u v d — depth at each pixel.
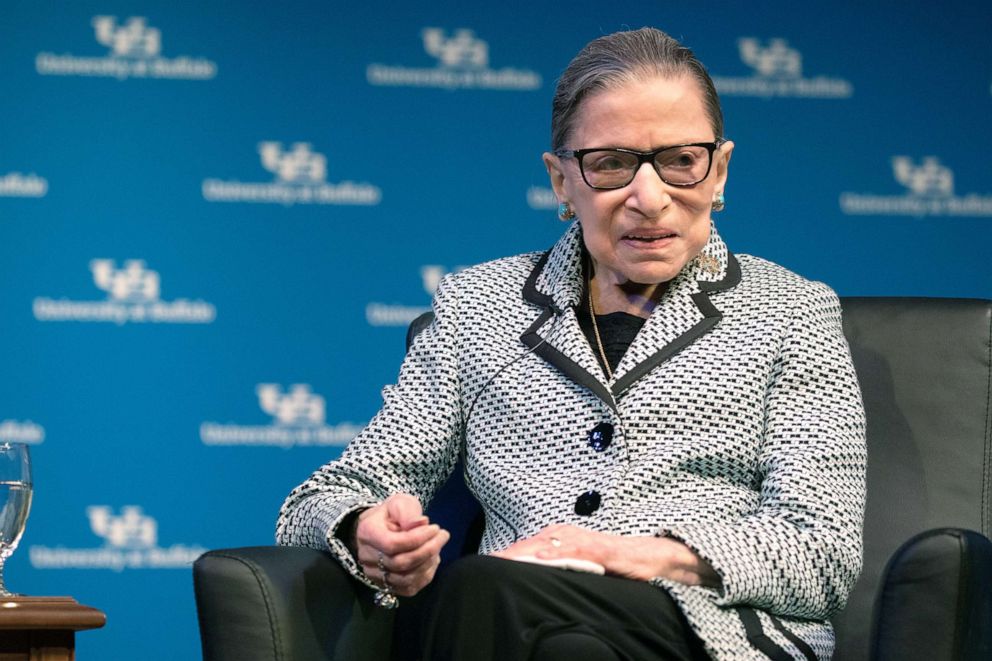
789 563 5.55
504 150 13.77
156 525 13.31
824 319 6.46
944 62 13.88
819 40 13.85
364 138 13.70
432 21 13.79
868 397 7.06
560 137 6.52
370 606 5.85
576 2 13.87
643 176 6.23
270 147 13.64
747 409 6.21
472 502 6.91
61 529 13.21
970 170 13.84
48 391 13.31
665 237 6.34
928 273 13.79
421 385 6.75
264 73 13.69
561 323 6.56
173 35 13.66
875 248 13.79
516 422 6.45
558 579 5.04
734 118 13.80
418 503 5.64
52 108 13.53
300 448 13.51
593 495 6.07
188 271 13.52
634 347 6.37
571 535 5.43
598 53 6.45
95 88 13.57
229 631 5.32
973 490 6.82
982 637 5.19
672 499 6.09
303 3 13.75
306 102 13.69
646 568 5.40
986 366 6.98
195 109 13.62
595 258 6.59
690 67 6.40
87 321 13.42
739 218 13.74
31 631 5.42
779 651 5.35
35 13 13.57
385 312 13.63
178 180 13.55
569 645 4.93
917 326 7.12
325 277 13.60
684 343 6.36
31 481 6.42
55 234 13.44
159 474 13.36
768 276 6.66
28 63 13.52
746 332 6.36
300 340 13.55
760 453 6.18
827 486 5.86
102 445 13.32
